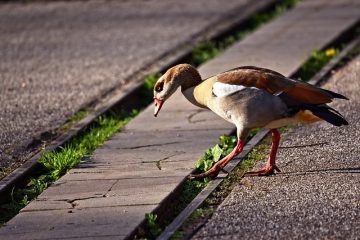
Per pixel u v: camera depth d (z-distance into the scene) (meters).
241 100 11.30
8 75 19.20
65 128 15.19
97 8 27.38
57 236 10.12
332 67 17.97
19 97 17.31
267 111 11.16
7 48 22.05
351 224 9.91
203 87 11.91
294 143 13.21
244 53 20.03
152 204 10.91
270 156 11.85
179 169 12.33
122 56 20.42
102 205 11.02
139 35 22.80
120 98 16.77
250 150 12.97
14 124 15.48
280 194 11.02
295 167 12.07
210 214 10.55
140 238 10.15
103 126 15.46
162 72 18.91
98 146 13.86
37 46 22.08
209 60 19.66
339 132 13.57
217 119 14.93
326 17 23.66
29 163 13.25
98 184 11.88
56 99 17.03
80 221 10.53
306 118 11.17
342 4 25.64
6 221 11.59
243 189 11.34
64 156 13.09
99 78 18.48
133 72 18.86
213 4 27.22
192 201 10.98
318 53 19.17
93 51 21.12
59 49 21.58
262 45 20.73
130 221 10.38
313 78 17.12
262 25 23.41
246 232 9.91
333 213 10.26
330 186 11.16
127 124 15.05
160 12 26.23
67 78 18.64
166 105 16.09
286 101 11.07
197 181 11.95
